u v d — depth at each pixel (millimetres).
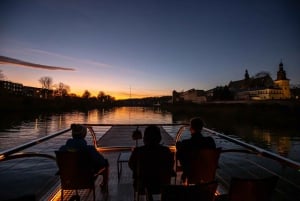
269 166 7883
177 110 92062
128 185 3871
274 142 23797
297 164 2242
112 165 5145
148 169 2529
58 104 93375
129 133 10414
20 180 6527
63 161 2852
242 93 93562
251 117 48688
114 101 195500
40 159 8938
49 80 105938
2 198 5211
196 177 2977
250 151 3143
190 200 1786
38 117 51188
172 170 2615
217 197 2461
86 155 2869
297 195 5191
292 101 50656
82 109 105625
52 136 3883
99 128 21656
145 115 65688
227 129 33219
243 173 6730
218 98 92375
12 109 61438
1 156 2498
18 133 26156
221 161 8234
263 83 93188
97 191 3633
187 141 3111
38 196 3590
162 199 1801
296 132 30500
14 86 112500
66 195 3500
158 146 2580
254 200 1966
